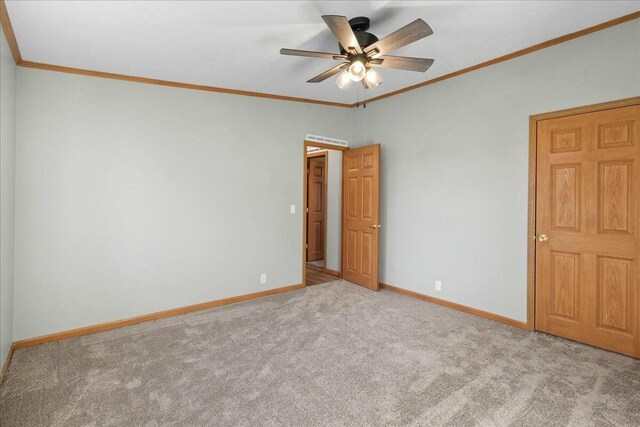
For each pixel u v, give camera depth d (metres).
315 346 2.87
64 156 3.11
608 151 2.71
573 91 2.87
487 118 3.46
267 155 4.33
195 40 2.72
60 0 2.13
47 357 2.71
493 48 3.08
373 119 4.75
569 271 2.95
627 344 2.66
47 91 3.04
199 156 3.83
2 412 2.01
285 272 4.53
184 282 3.76
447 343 2.91
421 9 2.37
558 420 1.92
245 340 2.99
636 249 2.61
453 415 1.97
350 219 4.97
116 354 2.75
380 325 3.32
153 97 3.56
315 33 2.66
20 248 2.92
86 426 1.89
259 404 2.08
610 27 2.65
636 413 1.98
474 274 3.60
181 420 1.94
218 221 3.97
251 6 2.27
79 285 3.19
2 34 2.33
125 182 3.41
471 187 3.61
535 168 3.11
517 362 2.57
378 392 2.20
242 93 4.12
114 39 2.66
